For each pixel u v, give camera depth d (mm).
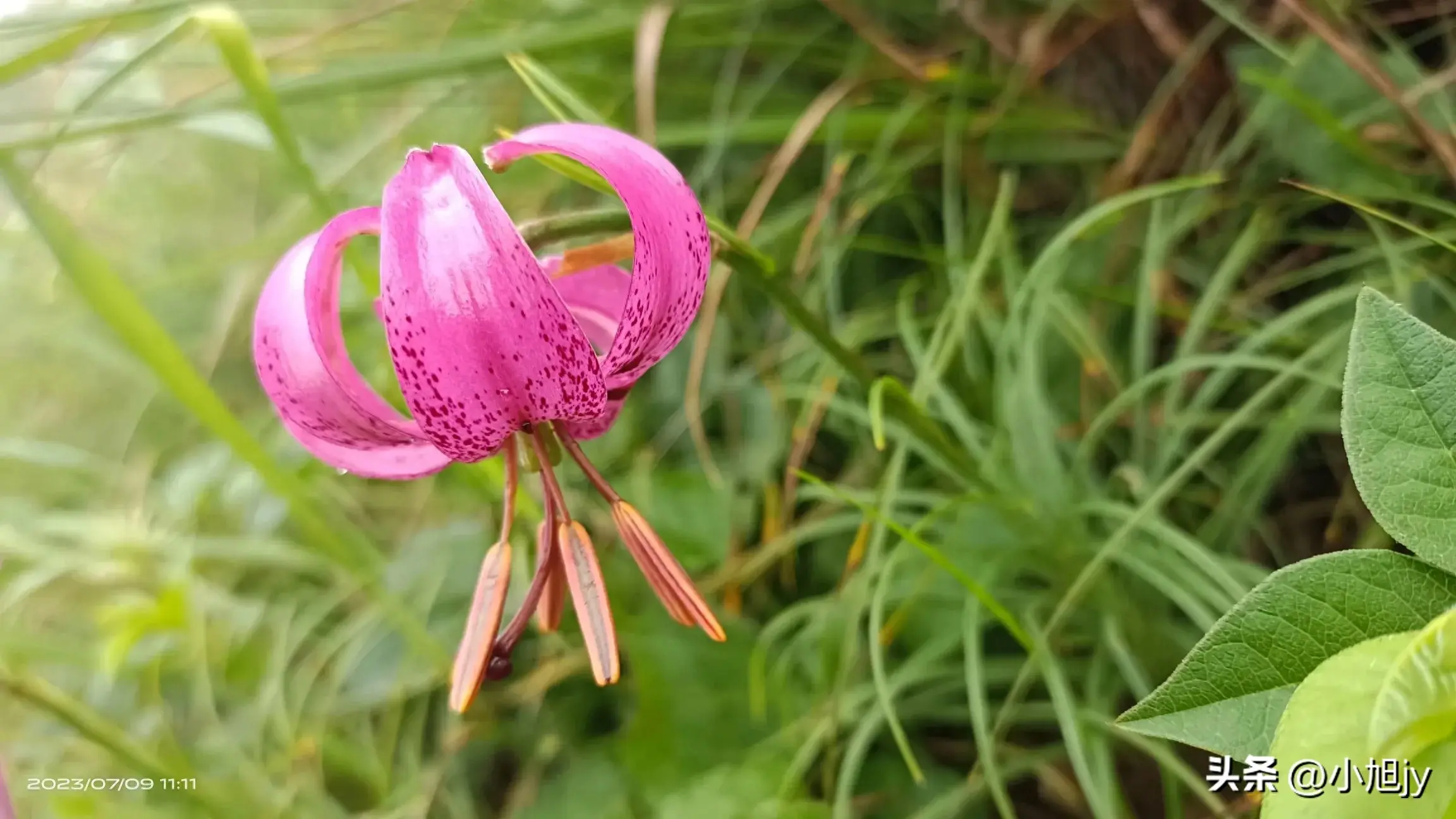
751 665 146
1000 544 138
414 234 74
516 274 75
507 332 76
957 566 140
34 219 108
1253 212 153
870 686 136
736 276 173
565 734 161
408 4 169
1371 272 139
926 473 158
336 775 173
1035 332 132
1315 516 144
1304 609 68
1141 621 130
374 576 165
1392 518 66
